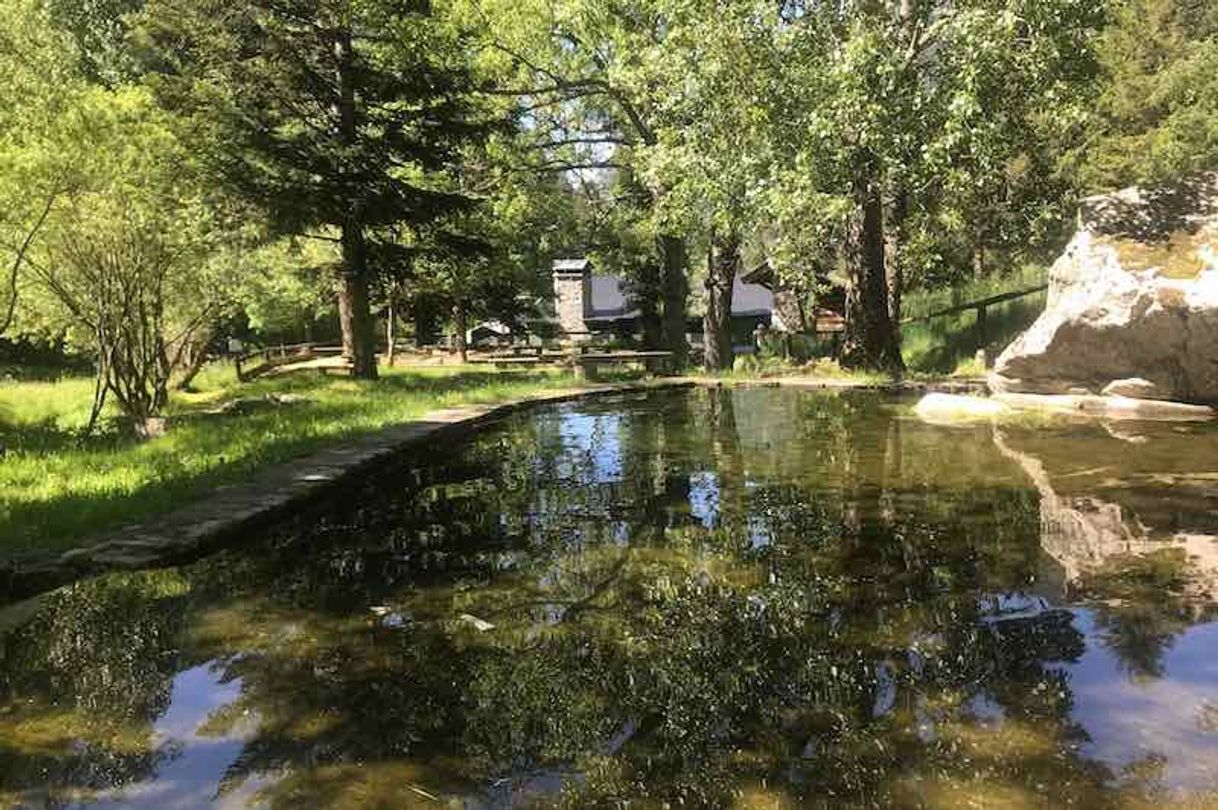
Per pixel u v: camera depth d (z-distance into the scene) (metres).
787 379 16.14
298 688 3.30
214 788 2.58
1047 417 10.18
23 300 12.10
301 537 5.73
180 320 14.71
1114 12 19.86
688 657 3.50
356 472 7.64
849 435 9.38
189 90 15.59
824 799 2.43
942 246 21.59
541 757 2.73
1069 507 5.75
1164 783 2.44
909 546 4.98
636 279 33.72
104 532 5.42
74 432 11.05
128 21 18.75
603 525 5.81
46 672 3.49
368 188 16.02
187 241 12.15
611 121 24.86
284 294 25.20
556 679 3.33
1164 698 2.96
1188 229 10.61
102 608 4.28
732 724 2.91
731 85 14.91
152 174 11.30
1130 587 4.12
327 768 2.69
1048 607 3.89
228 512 5.90
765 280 29.09
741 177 15.07
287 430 10.10
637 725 2.93
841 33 15.19
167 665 3.55
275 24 15.14
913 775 2.53
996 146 13.88
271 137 14.95
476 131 17.53
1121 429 9.05
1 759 2.78
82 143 10.04
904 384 14.60
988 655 3.39
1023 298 19.41
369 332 17.84
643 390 15.95
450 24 19.38
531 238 31.67
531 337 41.12
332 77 16.48
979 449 8.12
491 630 3.89
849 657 3.43
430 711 3.08
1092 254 11.12
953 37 13.48
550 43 21.55
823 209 13.99
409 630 3.91
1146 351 10.23
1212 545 4.79
